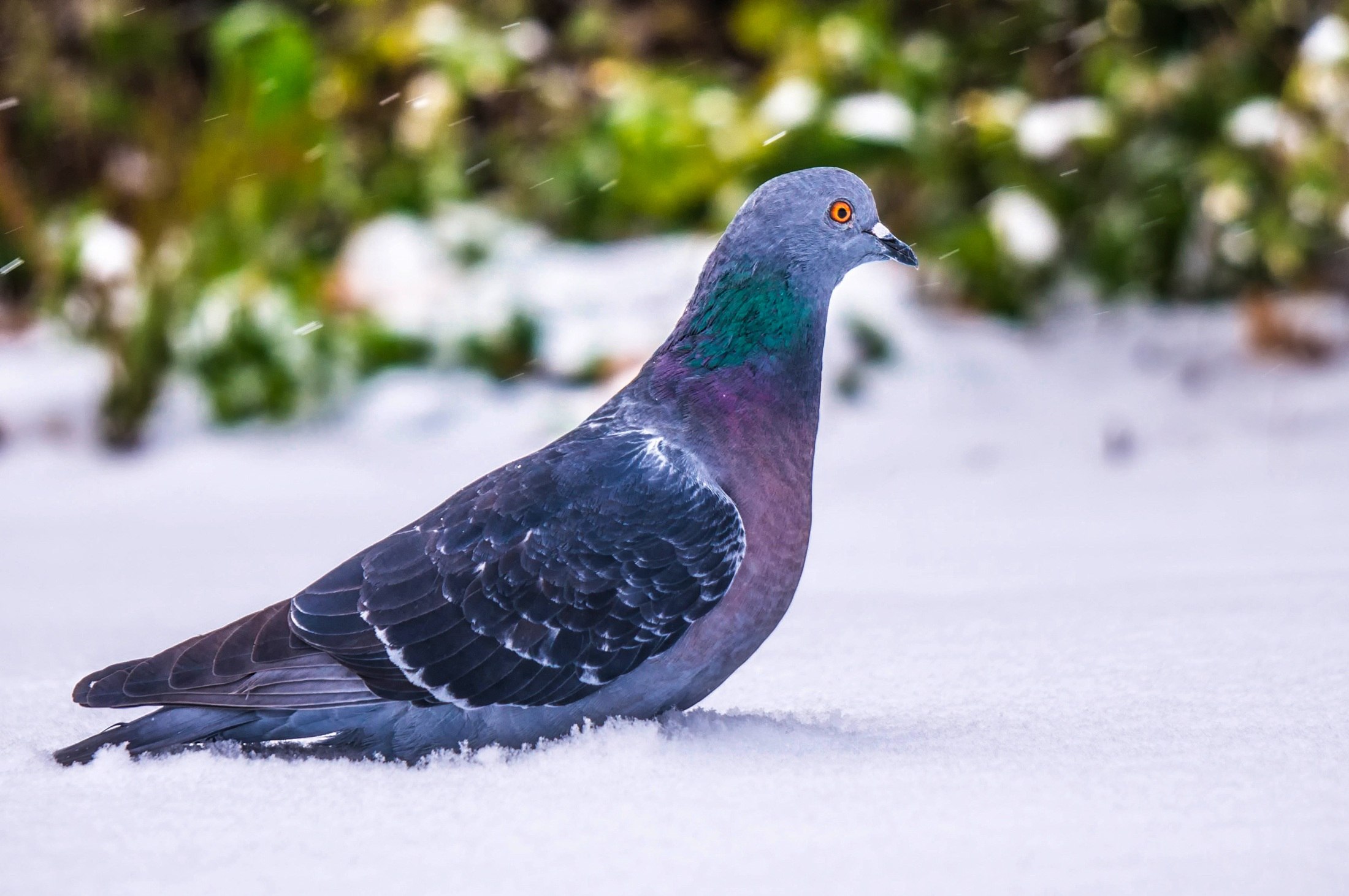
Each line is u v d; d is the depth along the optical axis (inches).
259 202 623.5
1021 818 136.3
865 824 135.4
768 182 185.3
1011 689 201.2
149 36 720.3
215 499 513.7
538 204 716.0
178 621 297.7
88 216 639.8
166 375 591.5
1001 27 764.6
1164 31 776.9
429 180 720.3
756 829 134.4
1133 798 141.9
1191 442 555.5
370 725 171.5
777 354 181.0
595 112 740.7
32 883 124.5
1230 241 699.4
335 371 609.3
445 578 169.3
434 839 134.6
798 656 234.2
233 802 150.1
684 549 171.2
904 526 416.8
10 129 721.6
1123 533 379.6
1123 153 711.7
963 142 712.4
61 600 336.5
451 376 623.2
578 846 131.0
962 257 671.1
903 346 622.5
